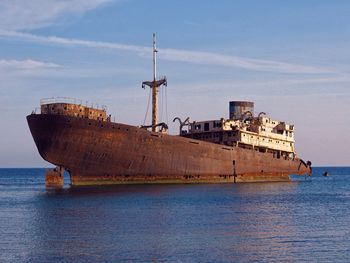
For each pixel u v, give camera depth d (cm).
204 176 8162
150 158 7294
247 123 9319
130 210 4512
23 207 4859
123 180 7206
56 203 5084
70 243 3034
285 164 10138
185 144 7694
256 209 4781
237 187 7662
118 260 2648
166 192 6384
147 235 3288
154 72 8319
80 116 6800
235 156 8656
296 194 6900
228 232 3425
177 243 3045
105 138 6831
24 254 2772
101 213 4306
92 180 7025
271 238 3222
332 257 2717
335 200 5953
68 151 6712
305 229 3575
